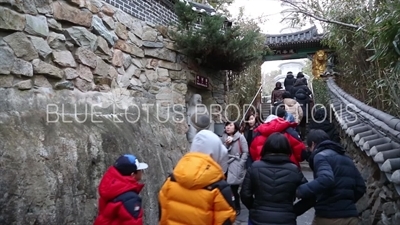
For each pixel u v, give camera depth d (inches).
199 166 76.4
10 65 115.2
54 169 109.4
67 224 109.0
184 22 226.2
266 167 97.5
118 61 176.9
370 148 135.0
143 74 202.4
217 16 228.2
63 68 138.9
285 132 145.8
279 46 541.3
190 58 243.8
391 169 101.5
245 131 236.7
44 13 130.5
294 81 403.5
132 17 193.0
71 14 143.7
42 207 101.8
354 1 212.8
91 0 156.4
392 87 151.5
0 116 106.7
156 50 212.1
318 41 511.5
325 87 418.9
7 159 97.7
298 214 101.0
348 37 252.2
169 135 200.4
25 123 111.4
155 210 156.3
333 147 106.7
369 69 217.3
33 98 122.2
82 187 117.8
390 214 117.8
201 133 85.6
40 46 127.3
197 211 75.1
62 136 118.3
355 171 105.7
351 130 179.2
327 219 102.0
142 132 172.6
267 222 93.4
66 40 141.9
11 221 93.8
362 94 245.3
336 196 101.7
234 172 180.1
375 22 116.7
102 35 162.6
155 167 165.6
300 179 97.0
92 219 118.6
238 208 186.9
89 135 129.6
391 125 122.0
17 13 118.7
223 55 235.3
